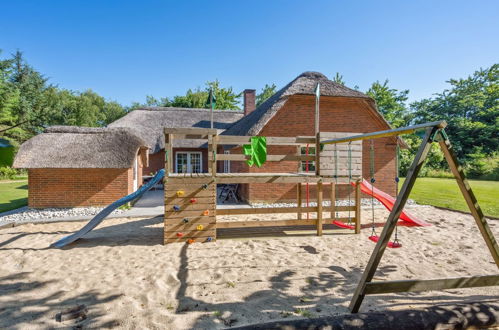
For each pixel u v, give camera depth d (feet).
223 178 23.06
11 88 105.19
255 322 10.80
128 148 38.24
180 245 21.70
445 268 16.84
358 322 9.58
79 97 145.79
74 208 37.27
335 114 42.88
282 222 24.48
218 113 84.58
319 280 15.06
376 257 10.87
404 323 9.66
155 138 70.49
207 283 14.66
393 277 15.51
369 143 43.68
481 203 40.27
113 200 38.45
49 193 37.40
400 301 12.52
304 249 20.77
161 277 15.42
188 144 68.08
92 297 13.08
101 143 38.52
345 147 25.34
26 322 10.94
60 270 16.58
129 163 37.09
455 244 21.74
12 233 25.72
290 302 12.53
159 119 77.87
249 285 14.39
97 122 160.86
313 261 18.10
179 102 155.12
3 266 17.30
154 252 19.97
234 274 15.85
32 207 36.99
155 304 12.41
